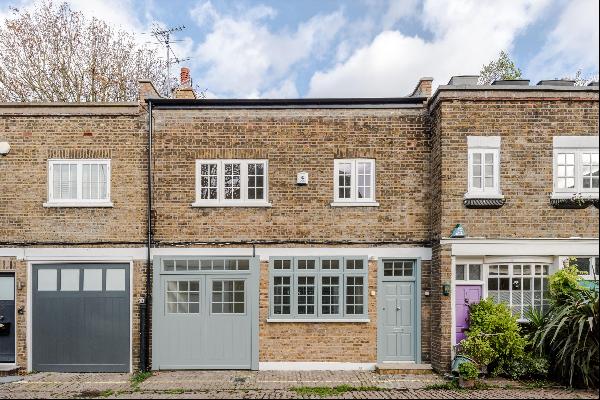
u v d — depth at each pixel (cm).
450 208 1088
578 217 1099
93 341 1153
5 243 1151
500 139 1100
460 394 927
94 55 2078
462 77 1166
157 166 1175
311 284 1166
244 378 1071
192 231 1166
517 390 951
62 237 1158
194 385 1016
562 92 1103
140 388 993
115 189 1166
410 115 1182
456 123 1097
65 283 1162
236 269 1167
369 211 1172
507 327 1016
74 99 2039
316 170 1177
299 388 983
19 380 1066
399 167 1177
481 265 1117
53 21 2009
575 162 1107
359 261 1168
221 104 1184
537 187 1099
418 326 1149
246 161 1182
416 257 1159
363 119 1184
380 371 1096
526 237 1089
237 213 1170
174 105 1185
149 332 1154
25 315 1149
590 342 952
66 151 1167
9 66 1948
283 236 1169
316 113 1183
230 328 1157
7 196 1162
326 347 1154
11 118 1168
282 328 1155
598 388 941
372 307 1159
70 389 991
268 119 1181
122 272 1162
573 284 1008
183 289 1163
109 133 1173
